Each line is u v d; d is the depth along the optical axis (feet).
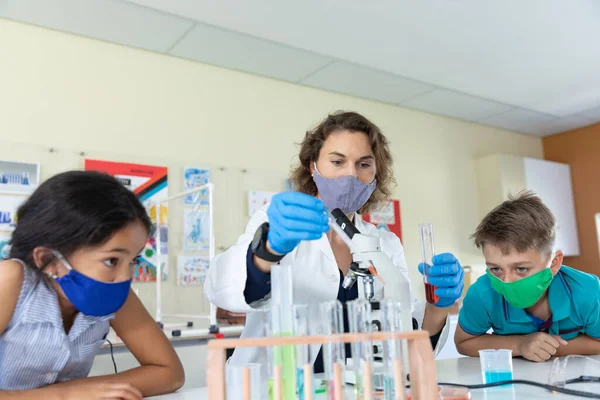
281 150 12.17
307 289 4.31
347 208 4.45
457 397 2.55
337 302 2.48
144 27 9.80
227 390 2.49
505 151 16.70
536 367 4.10
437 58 11.55
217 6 9.18
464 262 14.78
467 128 15.89
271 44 10.62
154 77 10.73
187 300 10.39
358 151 4.38
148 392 3.63
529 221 4.46
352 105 13.61
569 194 16.65
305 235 2.93
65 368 3.64
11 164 9.00
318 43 10.66
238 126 11.62
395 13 9.60
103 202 3.01
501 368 3.40
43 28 9.68
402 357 2.45
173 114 10.82
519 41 10.88
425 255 3.86
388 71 12.14
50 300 3.47
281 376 2.40
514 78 12.76
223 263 3.73
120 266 3.17
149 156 10.39
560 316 4.87
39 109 9.42
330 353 2.42
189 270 10.48
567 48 11.25
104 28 9.80
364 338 2.45
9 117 9.14
